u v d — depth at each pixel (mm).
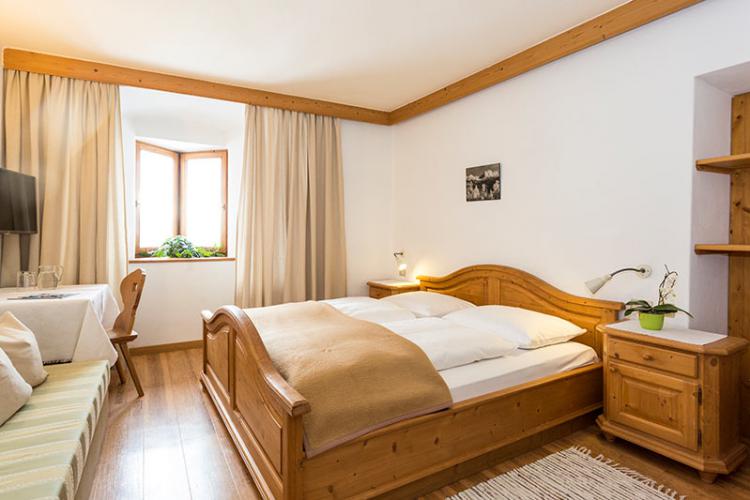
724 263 2508
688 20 2270
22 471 1292
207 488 1882
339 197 4449
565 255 2928
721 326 2480
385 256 4836
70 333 2498
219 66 3430
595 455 2188
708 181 2357
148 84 3523
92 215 3410
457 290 3822
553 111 2996
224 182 4809
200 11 2580
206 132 4590
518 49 3105
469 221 3750
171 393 2996
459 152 3848
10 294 2736
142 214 4504
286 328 2420
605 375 2346
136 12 2594
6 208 2805
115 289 3529
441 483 1903
